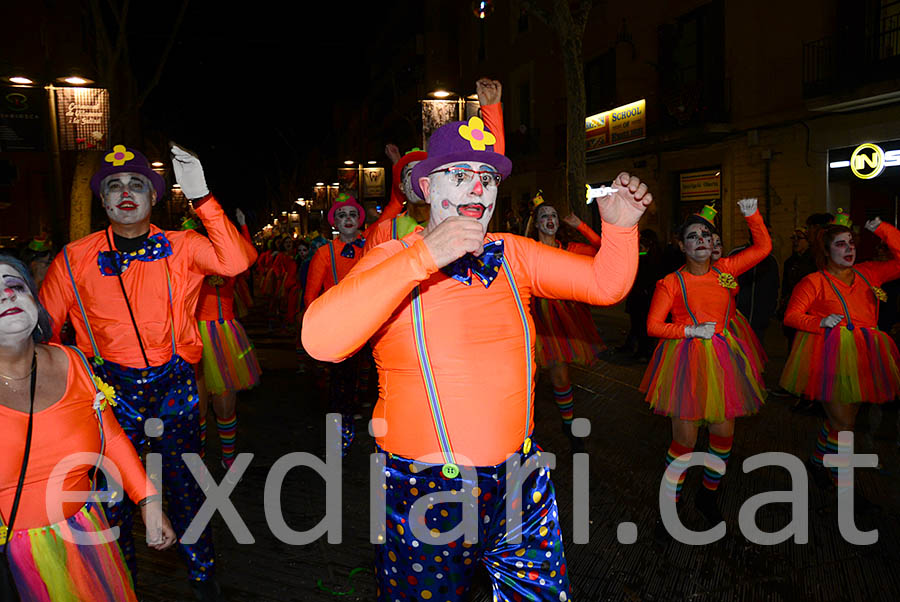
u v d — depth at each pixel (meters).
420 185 2.25
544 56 23.64
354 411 6.16
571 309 6.19
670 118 17.16
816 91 13.44
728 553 4.12
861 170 13.12
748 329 5.20
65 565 2.35
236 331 5.66
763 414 6.92
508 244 2.32
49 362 2.41
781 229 15.02
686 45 17.31
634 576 3.89
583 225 6.46
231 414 5.57
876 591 3.66
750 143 15.49
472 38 29.08
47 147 11.14
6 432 2.26
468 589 2.23
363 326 1.93
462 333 2.12
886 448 5.83
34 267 5.23
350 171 41.12
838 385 4.54
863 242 13.34
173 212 24.25
